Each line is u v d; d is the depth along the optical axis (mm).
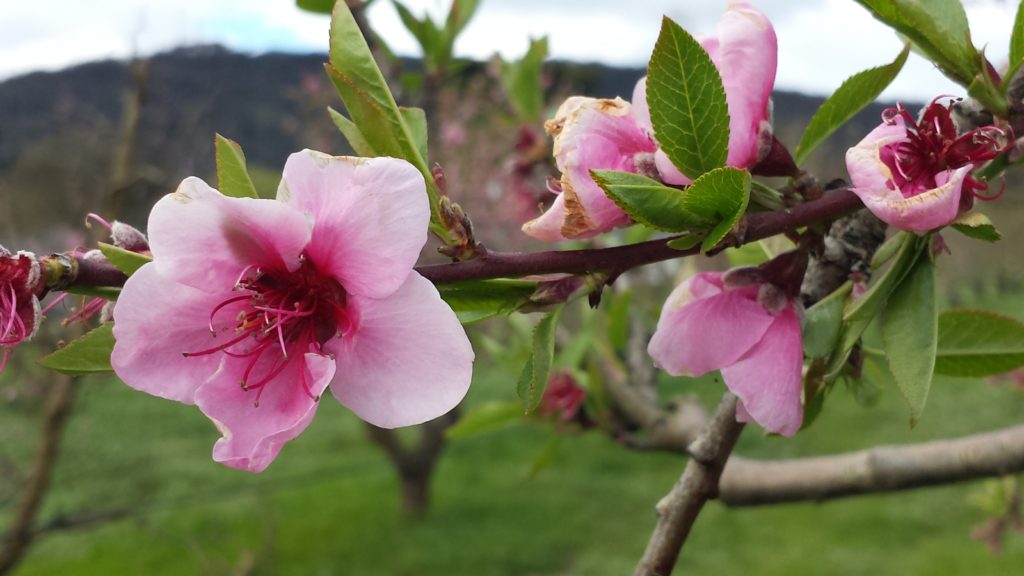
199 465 1168
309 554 1029
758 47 126
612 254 117
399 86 298
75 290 112
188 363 115
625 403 294
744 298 129
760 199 126
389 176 108
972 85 129
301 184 111
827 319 130
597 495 1194
